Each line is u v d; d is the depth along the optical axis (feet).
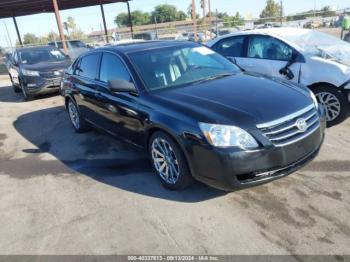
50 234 11.04
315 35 20.47
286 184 12.51
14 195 13.88
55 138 20.70
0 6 69.82
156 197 12.53
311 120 11.57
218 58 16.15
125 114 13.99
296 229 10.09
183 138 11.08
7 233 11.37
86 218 11.69
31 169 16.29
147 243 10.13
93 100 16.94
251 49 20.53
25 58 35.14
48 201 13.10
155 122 12.05
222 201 11.83
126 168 15.23
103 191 13.38
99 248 10.13
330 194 11.66
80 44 71.20
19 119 26.48
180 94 12.47
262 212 11.03
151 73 13.84
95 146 18.42
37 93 32.27
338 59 17.85
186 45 16.08
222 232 10.27
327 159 14.24
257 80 13.67
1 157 18.38
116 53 15.29
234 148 10.23
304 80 17.92
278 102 11.32
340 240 9.48
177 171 12.16
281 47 19.10
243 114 10.59
